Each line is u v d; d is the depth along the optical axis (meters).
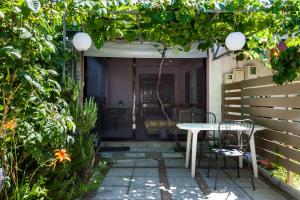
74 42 3.87
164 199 3.42
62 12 2.99
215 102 6.79
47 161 2.75
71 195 3.10
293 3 3.60
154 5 3.55
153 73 7.12
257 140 4.83
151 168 4.91
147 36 4.68
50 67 3.30
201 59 7.03
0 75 2.25
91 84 7.00
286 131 3.85
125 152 6.25
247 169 4.79
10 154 2.52
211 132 6.32
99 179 3.93
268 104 4.40
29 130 2.40
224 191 3.72
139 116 7.12
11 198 2.49
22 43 2.18
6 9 2.10
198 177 4.36
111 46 6.45
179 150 6.47
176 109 7.12
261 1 3.61
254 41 4.70
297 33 3.92
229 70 6.82
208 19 4.14
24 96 2.28
